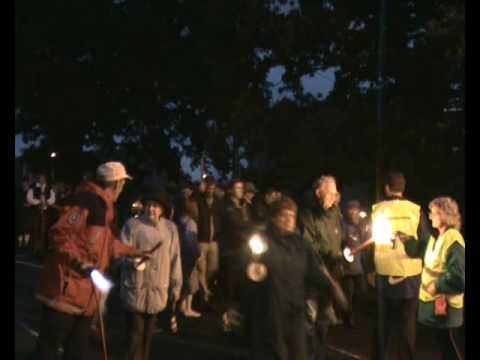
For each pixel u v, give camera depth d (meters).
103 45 32.50
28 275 21.25
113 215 8.57
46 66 33.25
